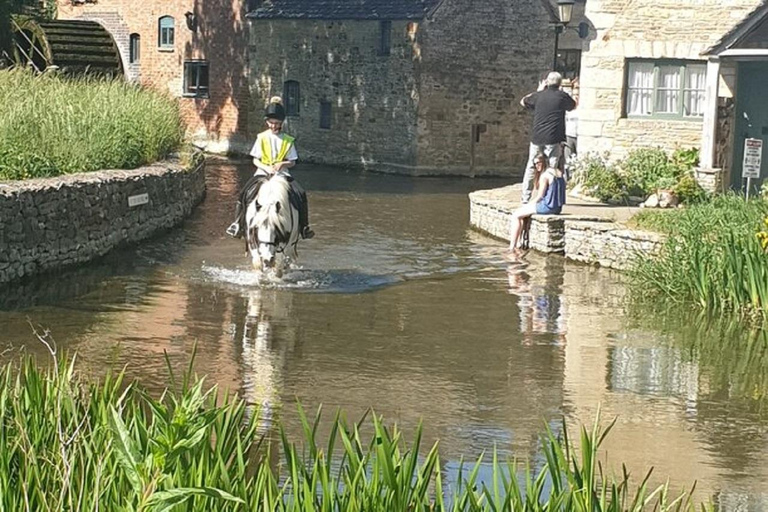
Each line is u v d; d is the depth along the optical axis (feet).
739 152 81.66
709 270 51.90
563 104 72.23
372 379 38.37
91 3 150.61
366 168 124.36
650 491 28.35
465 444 31.60
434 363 40.83
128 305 48.65
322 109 129.39
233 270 57.67
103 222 61.11
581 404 36.17
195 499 18.51
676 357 42.75
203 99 141.49
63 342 41.70
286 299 51.26
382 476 21.04
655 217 64.39
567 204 75.61
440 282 56.90
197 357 40.34
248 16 134.92
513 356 42.24
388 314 48.93
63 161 63.57
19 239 53.11
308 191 97.96
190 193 79.20
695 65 82.07
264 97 134.92
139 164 73.67
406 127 119.65
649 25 82.64
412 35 118.42
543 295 54.13
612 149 84.33
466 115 120.57
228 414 22.82
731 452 31.91
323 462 21.04
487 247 69.05
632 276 57.67
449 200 94.99
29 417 21.97
